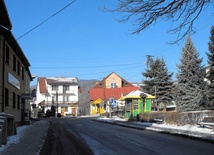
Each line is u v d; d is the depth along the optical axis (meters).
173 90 54.44
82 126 30.48
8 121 19.09
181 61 44.16
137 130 24.48
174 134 20.30
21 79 32.03
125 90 88.50
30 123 32.56
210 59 37.81
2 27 20.78
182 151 12.99
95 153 12.69
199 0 10.14
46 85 97.56
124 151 13.10
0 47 20.94
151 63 58.12
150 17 10.45
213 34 37.25
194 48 44.06
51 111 77.56
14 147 13.90
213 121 21.45
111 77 91.88
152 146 14.60
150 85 57.06
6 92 23.33
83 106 104.19
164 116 29.52
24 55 30.08
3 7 17.27
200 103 40.47
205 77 40.00
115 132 22.59
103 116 60.19
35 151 12.77
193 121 25.19
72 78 100.00
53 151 13.27
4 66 21.64
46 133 21.72
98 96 88.69
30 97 31.89
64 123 37.31
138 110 40.28
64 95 95.75
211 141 16.25
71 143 16.06
